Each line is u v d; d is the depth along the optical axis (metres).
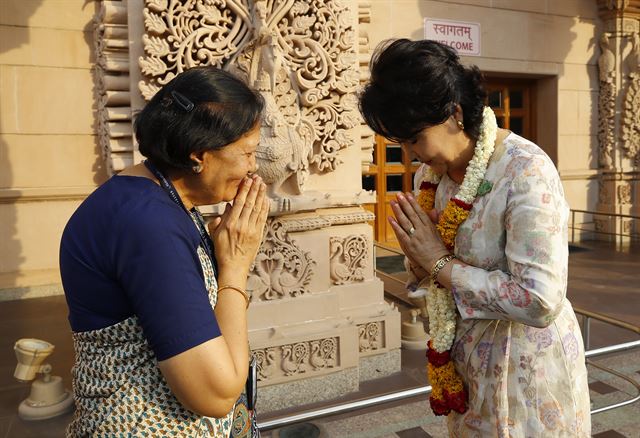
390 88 1.16
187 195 1.11
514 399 1.29
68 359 3.86
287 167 2.91
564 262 1.16
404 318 4.55
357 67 3.28
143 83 2.77
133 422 0.98
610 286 5.75
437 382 1.41
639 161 8.47
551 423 1.27
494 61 7.50
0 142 5.42
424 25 6.95
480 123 1.24
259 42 2.92
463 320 1.36
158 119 0.98
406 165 7.75
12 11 5.36
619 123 8.41
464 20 7.22
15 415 2.98
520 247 1.16
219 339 0.94
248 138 1.05
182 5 2.85
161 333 0.90
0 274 5.50
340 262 3.34
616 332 4.24
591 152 8.53
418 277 1.51
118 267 0.94
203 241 1.11
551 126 8.27
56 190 5.61
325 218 3.19
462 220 1.27
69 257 0.98
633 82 8.27
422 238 1.31
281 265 3.04
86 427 1.02
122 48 3.02
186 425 1.01
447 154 1.27
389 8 6.76
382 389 3.21
